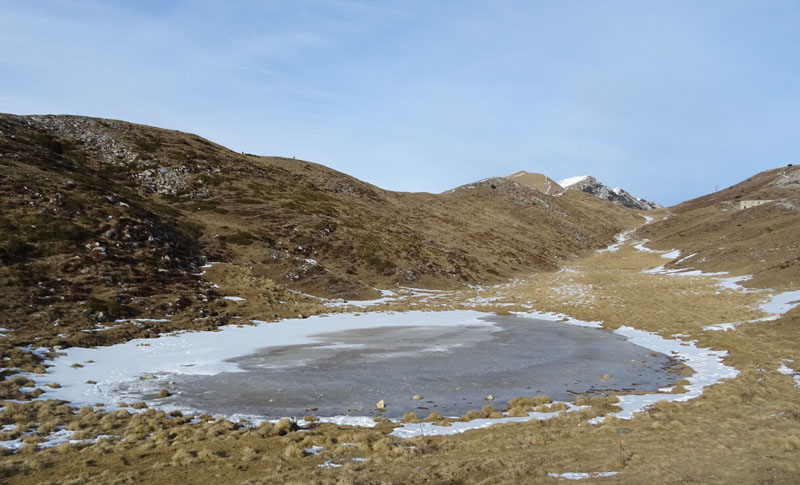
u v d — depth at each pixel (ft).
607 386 74.18
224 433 51.44
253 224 234.79
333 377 79.51
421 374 81.82
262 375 80.74
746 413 55.72
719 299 159.33
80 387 71.15
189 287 151.84
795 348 93.66
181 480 38.37
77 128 280.10
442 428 53.67
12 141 211.61
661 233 420.77
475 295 209.56
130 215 177.58
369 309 168.66
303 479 37.68
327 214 274.16
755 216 339.77
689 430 49.26
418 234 300.61
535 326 139.03
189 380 77.15
